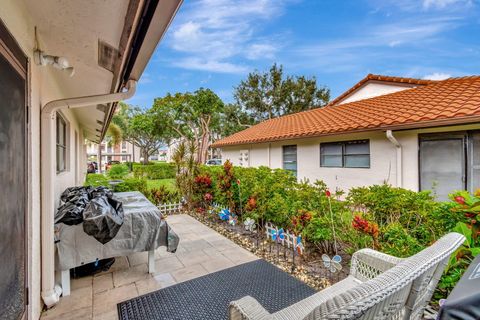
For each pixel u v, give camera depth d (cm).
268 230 438
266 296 274
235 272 329
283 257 376
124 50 198
